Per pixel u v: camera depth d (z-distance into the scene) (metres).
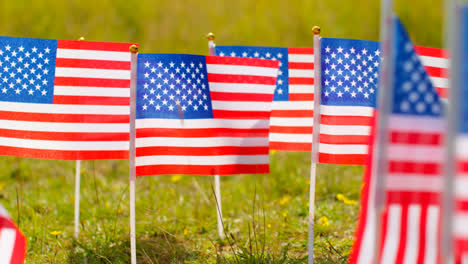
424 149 3.89
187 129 5.38
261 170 5.48
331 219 7.19
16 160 9.70
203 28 15.88
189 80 5.40
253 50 6.16
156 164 5.38
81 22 16.00
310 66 6.21
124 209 7.66
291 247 6.33
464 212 3.47
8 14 15.92
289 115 6.24
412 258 3.99
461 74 3.39
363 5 17.55
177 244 6.60
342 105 5.20
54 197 8.06
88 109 5.44
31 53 5.48
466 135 3.43
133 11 16.72
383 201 3.64
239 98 5.44
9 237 4.00
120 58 5.48
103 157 5.48
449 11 3.16
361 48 5.24
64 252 6.16
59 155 5.44
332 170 8.79
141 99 5.33
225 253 6.23
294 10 17.11
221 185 8.69
